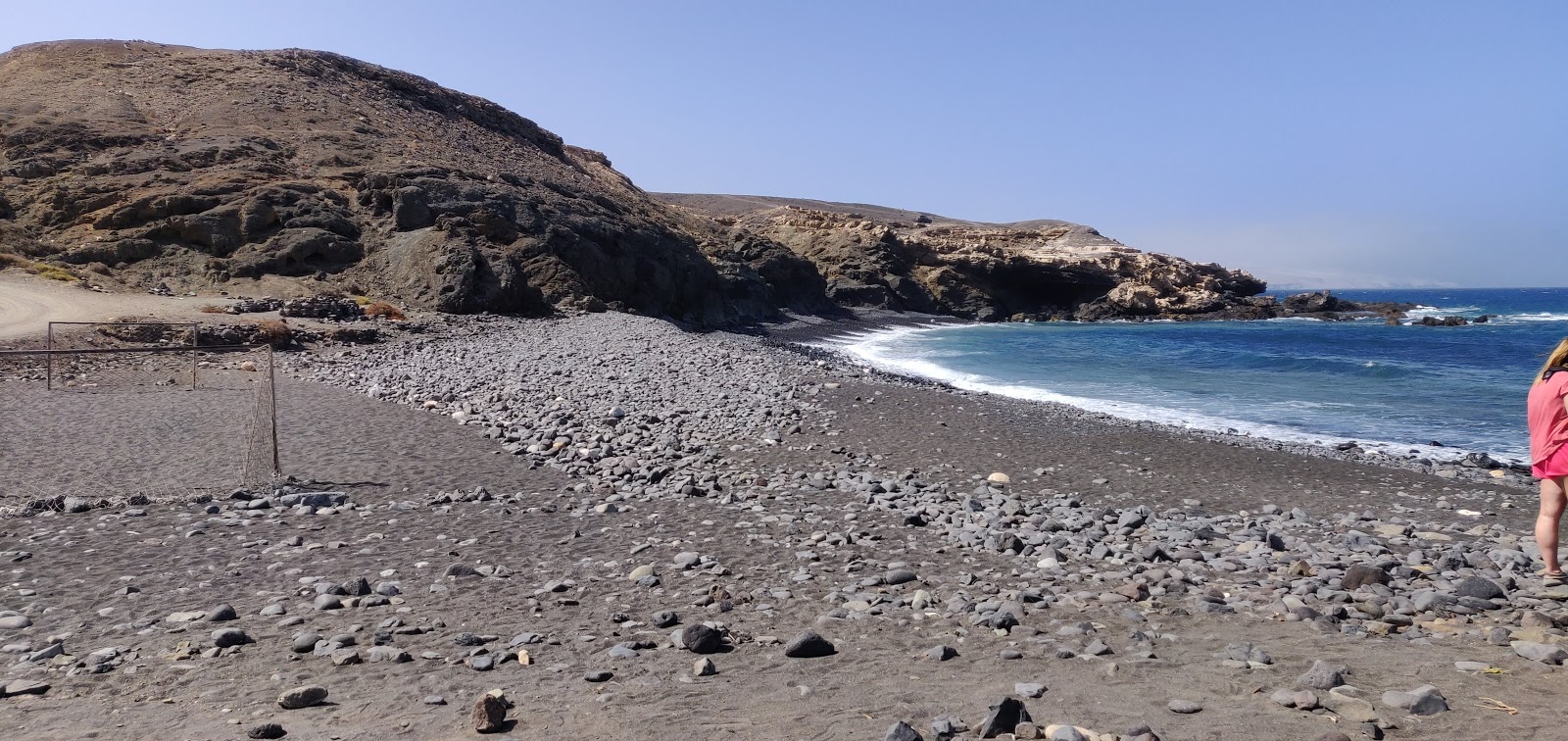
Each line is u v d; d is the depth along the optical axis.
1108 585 8.23
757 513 11.62
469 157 68.00
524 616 7.00
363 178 51.19
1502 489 15.66
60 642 6.12
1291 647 6.07
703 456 15.77
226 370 25.12
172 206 43.66
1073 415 23.55
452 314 42.19
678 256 62.88
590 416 19.45
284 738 4.41
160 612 7.00
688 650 6.06
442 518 10.84
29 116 52.59
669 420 19.17
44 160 46.94
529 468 14.43
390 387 22.92
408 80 83.75
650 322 42.84
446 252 44.09
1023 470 15.53
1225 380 37.38
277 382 23.06
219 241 43.41
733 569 8.71
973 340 64.88
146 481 12.55
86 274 39.28
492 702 4.54
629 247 57.09
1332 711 4.66
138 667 5.64
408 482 12.96
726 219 120.00
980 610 7.13
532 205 53.19
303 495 11.48
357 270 45.72
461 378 24.73
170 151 50.22
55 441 14.98
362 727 4.57
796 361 34.78
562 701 4.97
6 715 4.81
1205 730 4.39
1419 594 7.50
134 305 34.06
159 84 64.25
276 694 5.14
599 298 51.38
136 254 42.00
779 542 10.00
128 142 50.69
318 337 31.83
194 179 47.06
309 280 43.62
